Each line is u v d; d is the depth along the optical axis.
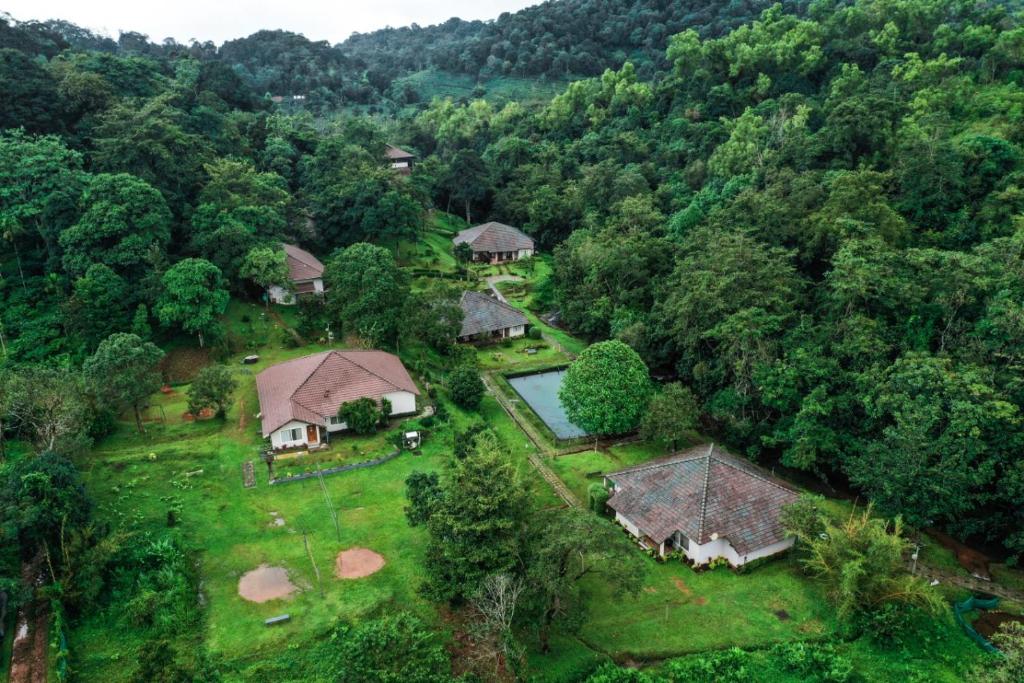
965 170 64.56
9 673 31.44
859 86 90.69
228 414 58.09
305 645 34.75
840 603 37.69
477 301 78.38
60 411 45.06
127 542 40.03
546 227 108.44
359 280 67.94
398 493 48.25
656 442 57.38
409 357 70.19
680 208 88.56
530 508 36.00
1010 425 41.81
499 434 57.97
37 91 79.19
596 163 112.12
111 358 51.47
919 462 42.06
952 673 34.69
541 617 34.53
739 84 108.62
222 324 71.19
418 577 39.66
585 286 78.88
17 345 61.88
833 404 49.00
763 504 43.50
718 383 59.00
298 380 57.00
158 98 83.38
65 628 33.88
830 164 73.50
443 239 109.25
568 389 56.97
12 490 36.84
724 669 34.66
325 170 99.31
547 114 129.25
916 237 60.94
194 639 34.81
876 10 106.44
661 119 113.75
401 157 121.38
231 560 40.88
